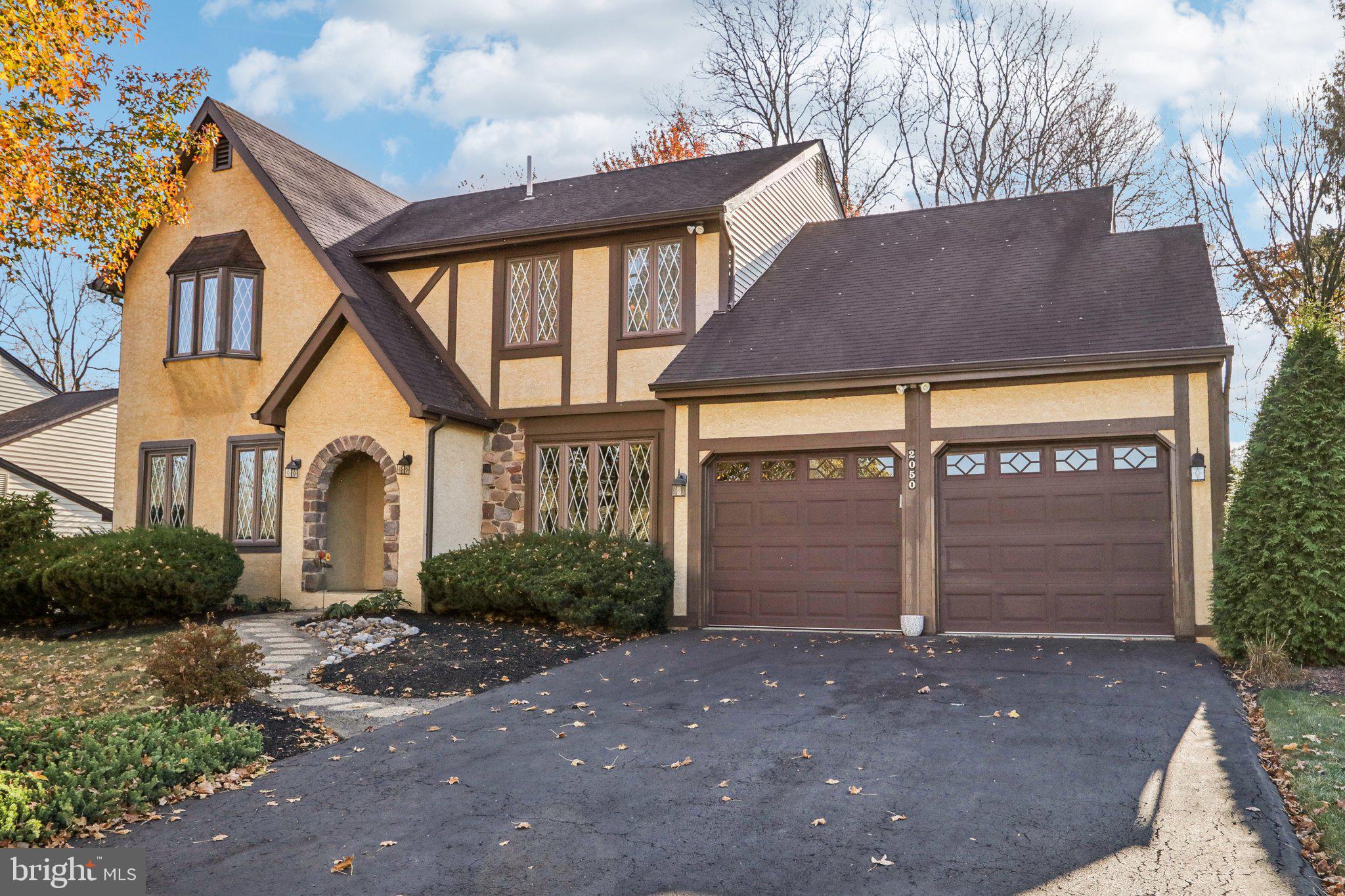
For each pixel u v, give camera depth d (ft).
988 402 36.58
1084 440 35.58
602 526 44.60
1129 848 15.48
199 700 26.53
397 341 46.06
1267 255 62.44
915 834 16.52
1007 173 82.02
